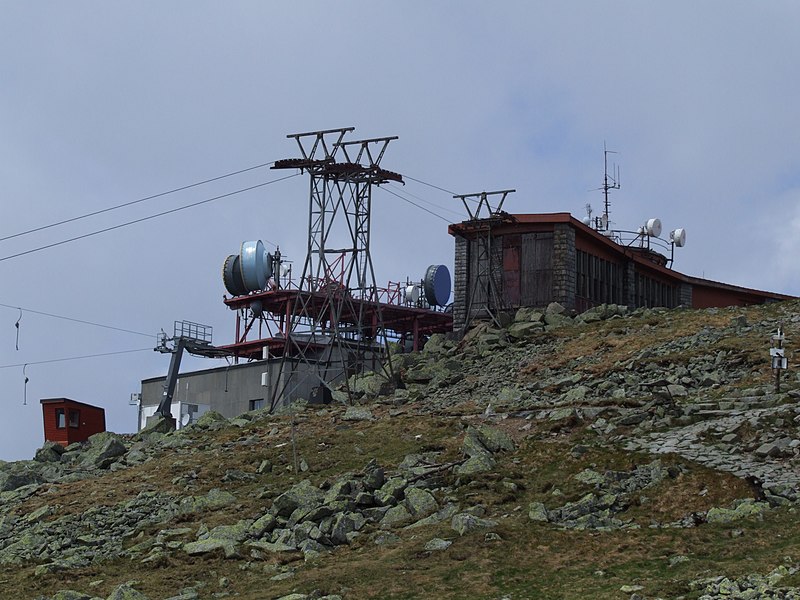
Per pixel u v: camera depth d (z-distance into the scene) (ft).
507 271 504.43
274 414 427.74
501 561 226.79
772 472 251.39
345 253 453.99
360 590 219.61
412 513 270.46
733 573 196.75
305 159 444.14
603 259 533.55
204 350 561.84
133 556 278.87
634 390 346.54
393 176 450.30
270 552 261.65
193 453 381.19
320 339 557.33
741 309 444.55
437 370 443.32
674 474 260.01
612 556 220.84
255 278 583.58
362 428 363.56
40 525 324.19
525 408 346.54
